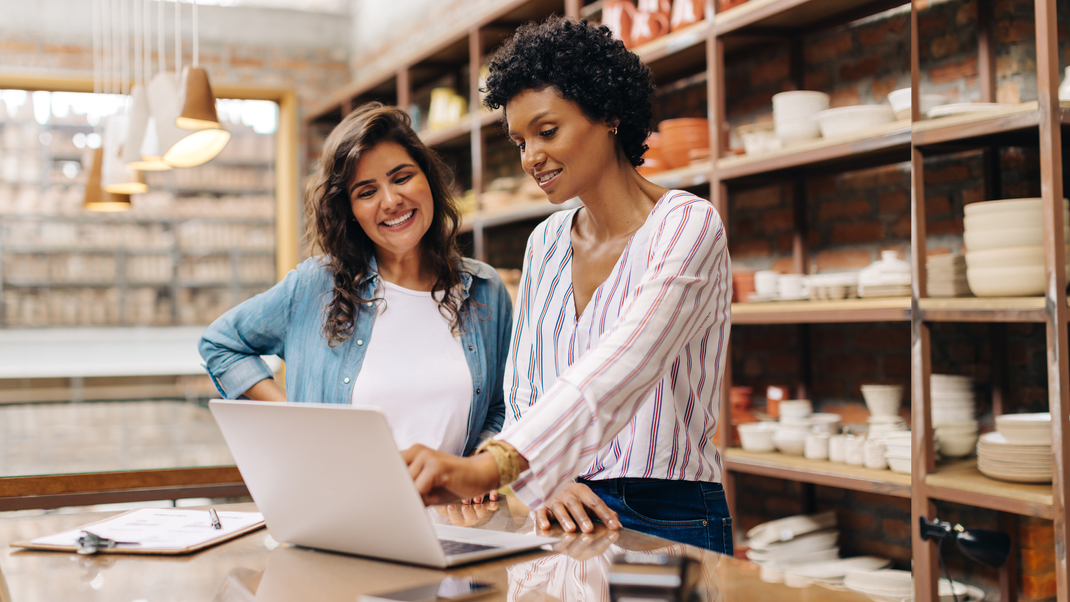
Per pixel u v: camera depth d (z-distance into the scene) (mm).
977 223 2033
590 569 930
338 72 6133
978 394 2408
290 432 928
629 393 993
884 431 2363
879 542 2711
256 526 1178
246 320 1680
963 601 2242
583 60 1152
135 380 6531
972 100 2426
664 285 1046
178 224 7070
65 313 6742
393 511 896
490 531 1098
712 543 1251
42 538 1131
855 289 2439
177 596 880
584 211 1352
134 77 5531
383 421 821
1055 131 1875
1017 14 2357
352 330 1634
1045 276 1896
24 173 6680
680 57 3127
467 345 1689
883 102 2707
